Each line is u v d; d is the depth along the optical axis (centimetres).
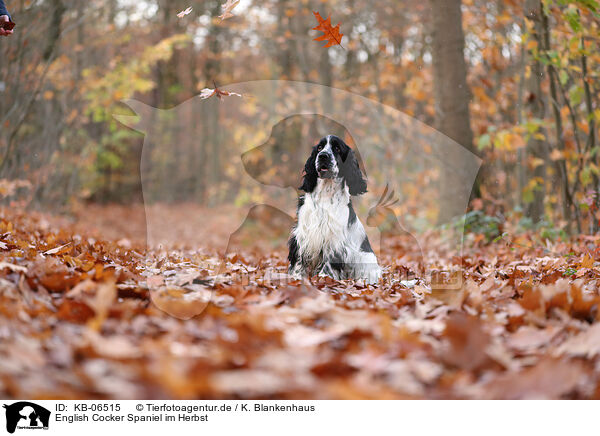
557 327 294
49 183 1389
